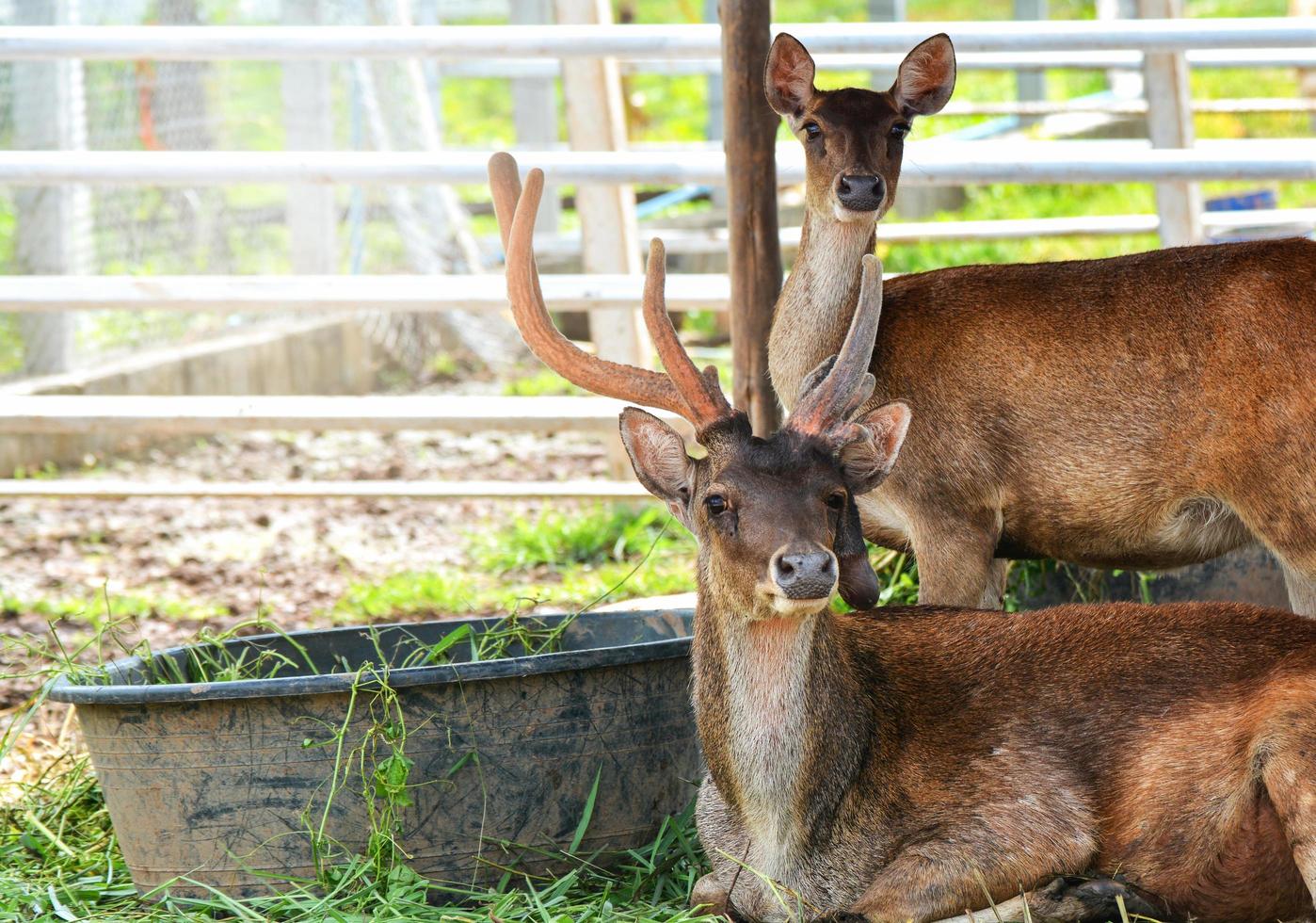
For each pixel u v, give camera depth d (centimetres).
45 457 1249
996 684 514
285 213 1473
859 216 618
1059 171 878
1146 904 486
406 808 525
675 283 988
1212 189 1867
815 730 488
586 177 929
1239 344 579
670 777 564
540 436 1358
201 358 1359
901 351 612
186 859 529
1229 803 480
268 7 1413
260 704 517
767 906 502
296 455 1315
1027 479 607
